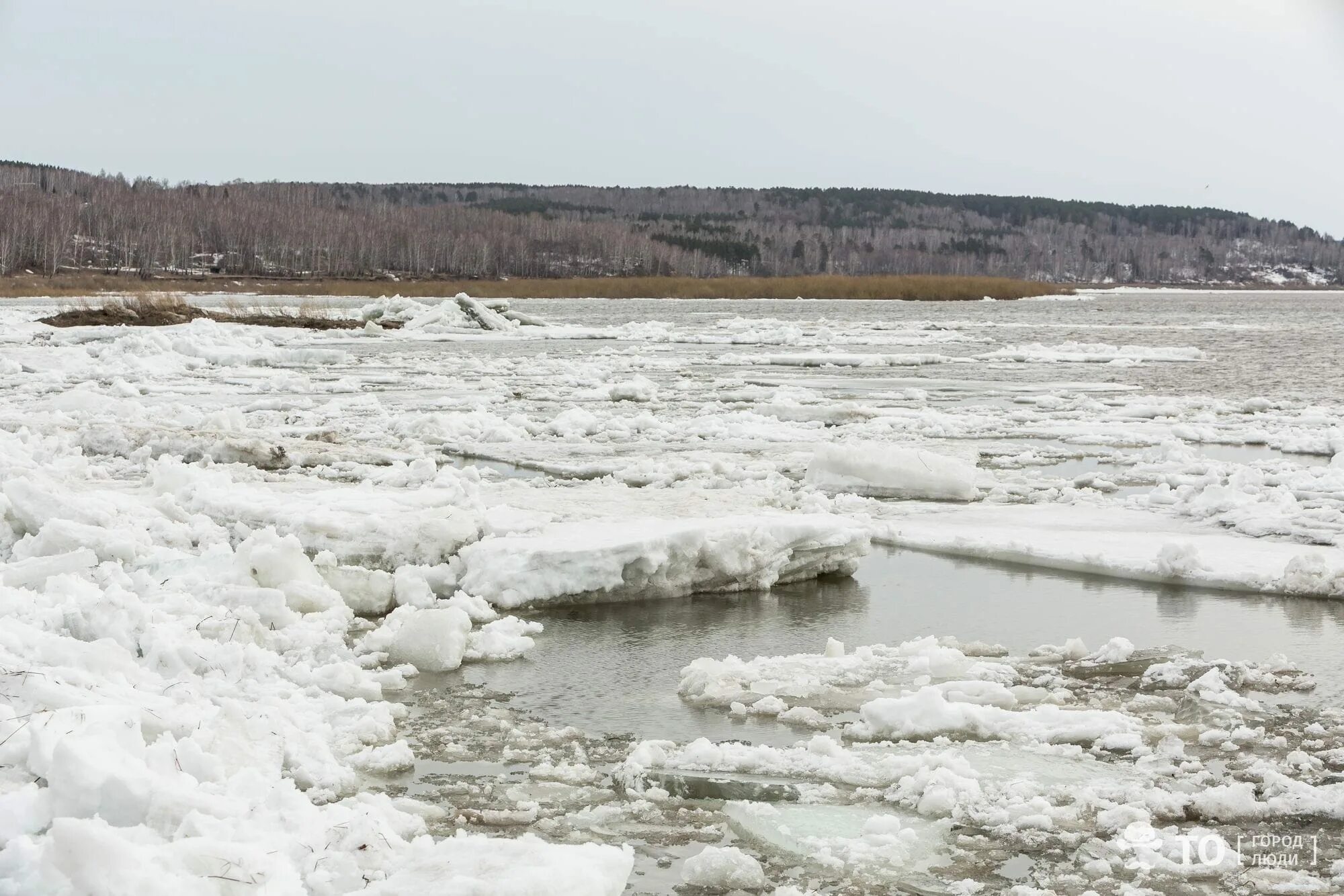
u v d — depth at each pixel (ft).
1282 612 32.04
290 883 14.24
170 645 23.56
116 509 33.47
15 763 17.19
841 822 19.08
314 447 53.67
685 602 32.83
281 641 26.25
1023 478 52.31
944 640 28.68
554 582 31.86
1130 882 17.26
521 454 57.88
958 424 71.00
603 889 14.57
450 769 21.17
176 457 49.60
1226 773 21.22
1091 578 35.96
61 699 18.83
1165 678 26.17
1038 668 27.12
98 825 13.84
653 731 23.09
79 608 24.25
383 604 30.76
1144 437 66.28
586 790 20.20
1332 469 51.49
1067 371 112.98
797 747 21.79
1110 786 20.24
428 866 14.97
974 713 22.90
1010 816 19.16
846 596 33.71
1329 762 21.62
